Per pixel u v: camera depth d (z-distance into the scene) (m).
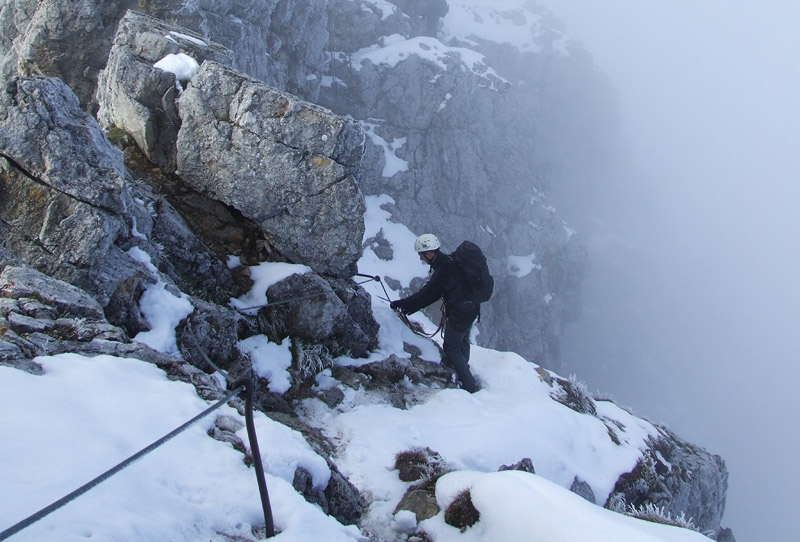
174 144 7.74
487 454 6.48
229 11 17.23
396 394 7.25
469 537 4.39
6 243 5.37
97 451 3.19
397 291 28.41
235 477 3.51
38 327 4.32
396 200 32.38
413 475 5.57
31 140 5.42
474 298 7.93
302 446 4.20
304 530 3.24
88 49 12.12
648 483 7.98
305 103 7.41
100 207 5.56
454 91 33.75
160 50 7.99
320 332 7.22
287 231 7.57
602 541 3.70
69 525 2.61
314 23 27.33
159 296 5.91
